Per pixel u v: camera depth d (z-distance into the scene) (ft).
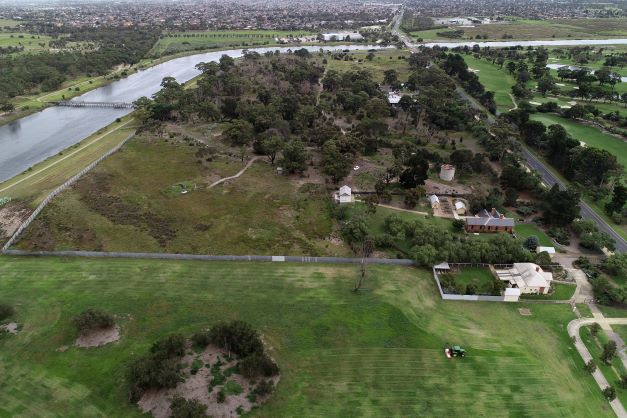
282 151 510.58
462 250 338.34
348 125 642.22
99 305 286.25
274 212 411.54
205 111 638.12
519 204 431.43
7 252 339.36
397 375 242.58
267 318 280.51
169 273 321.93
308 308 290.56
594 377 247.50
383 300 299.17
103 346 253.24
